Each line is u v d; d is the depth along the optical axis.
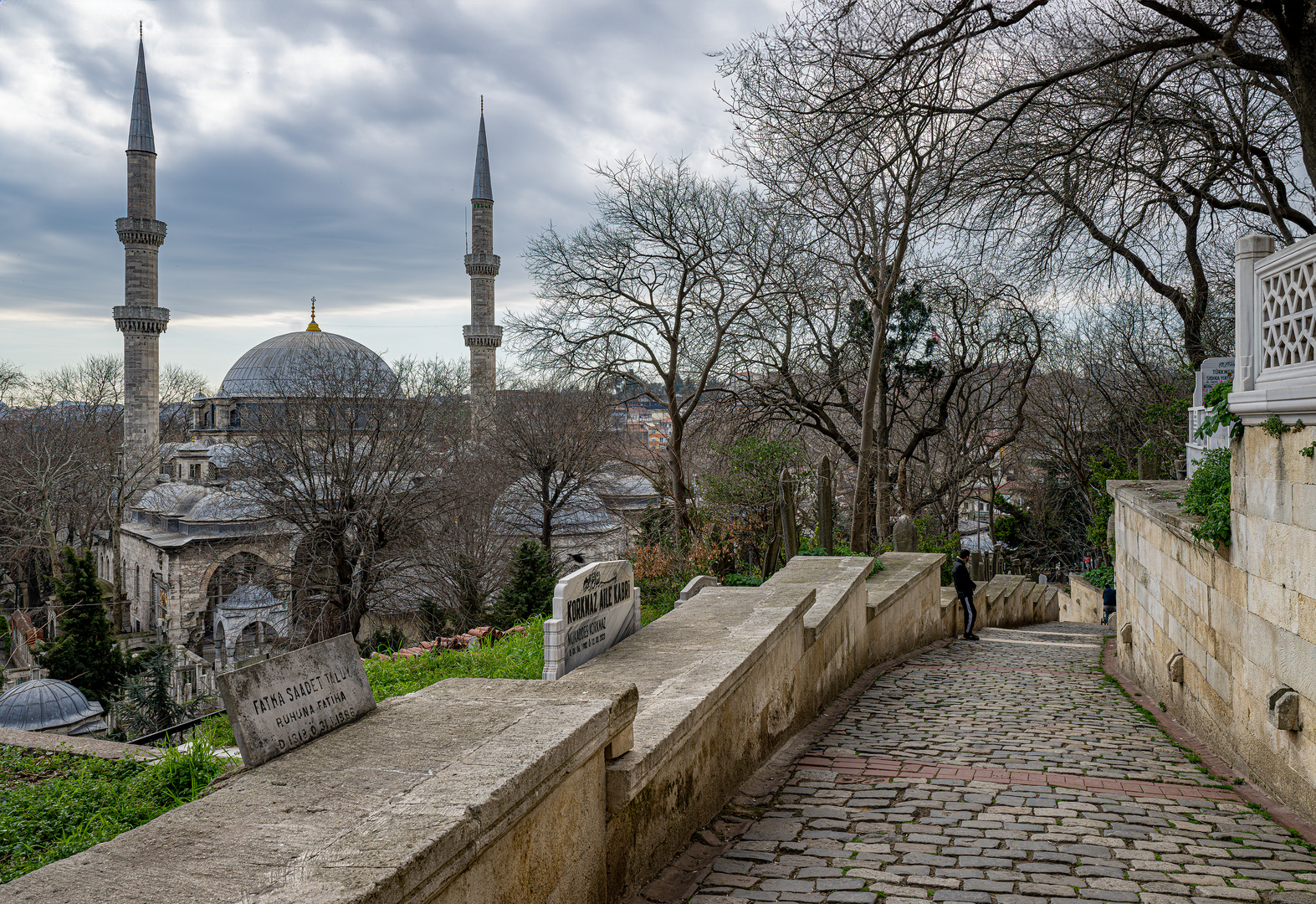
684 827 4.94
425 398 42.94
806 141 16.22
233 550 54.91
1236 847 5.06
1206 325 25.92
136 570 60.69
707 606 7.66
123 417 80.25
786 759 6.97
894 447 35.06
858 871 4.55
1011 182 16.67
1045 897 4.22
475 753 3.13
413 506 38.03
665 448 30.33
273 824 2.52
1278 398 6.45
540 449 41.69
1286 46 11.46
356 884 2.14
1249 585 7.31
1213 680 8.38
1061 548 51.19
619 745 4.07
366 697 3.62
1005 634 20.67
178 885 2.15
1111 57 12.85
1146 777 6.95
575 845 3.57
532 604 27.66
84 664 33.41
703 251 27.88
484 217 95.62
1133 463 33.25
